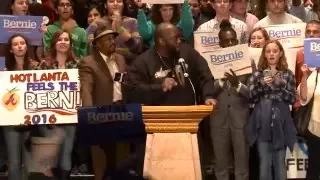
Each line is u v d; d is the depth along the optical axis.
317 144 24.38
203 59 22.36
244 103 24.23
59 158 24.17
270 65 24.06
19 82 23.98
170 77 21.52
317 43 24.14
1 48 24.73
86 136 21.81
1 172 25.31
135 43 25.95
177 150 19.38
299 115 24.52
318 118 24.20
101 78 23.75
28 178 24.28
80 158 25.12
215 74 24.45
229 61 24.39
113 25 26.02
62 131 24.14
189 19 25.94
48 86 24.00
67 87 24.02
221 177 24.44
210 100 21.50
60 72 24.00
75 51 26.22
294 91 23.92
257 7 30.56
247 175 24.38
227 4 26.33
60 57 24.44
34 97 23.97
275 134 23.67
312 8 30.69
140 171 20.95
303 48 24.78
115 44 24.62
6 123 23.80
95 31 24.47
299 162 24.81
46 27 25.59
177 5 26.36
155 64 21.72
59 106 23.98
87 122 21.64
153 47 22.02
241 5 27.78
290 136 23.72
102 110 21.55
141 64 21.78
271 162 23.91
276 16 26.94
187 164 19.34
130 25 27.06
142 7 27.77
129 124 21.56
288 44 25.27
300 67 25.12
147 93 21.42
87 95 23.53
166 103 21.30
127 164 21.14
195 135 19.53
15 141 24.00
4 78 23.97
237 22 26.55
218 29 26.09
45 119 23.95
